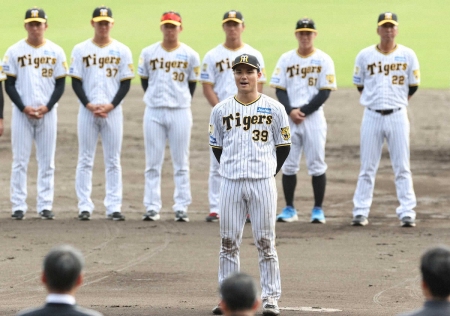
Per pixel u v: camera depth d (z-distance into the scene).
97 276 28.52
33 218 38.72
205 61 38.00
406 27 109.81
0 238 34.12
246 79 23.00
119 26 111.50
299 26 37.44
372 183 37.66
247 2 126.88
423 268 13.24
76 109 70.56
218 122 23.47
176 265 30.09
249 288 13.23
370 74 37.06
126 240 34.06
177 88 37.91
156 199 38.62
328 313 23.38
